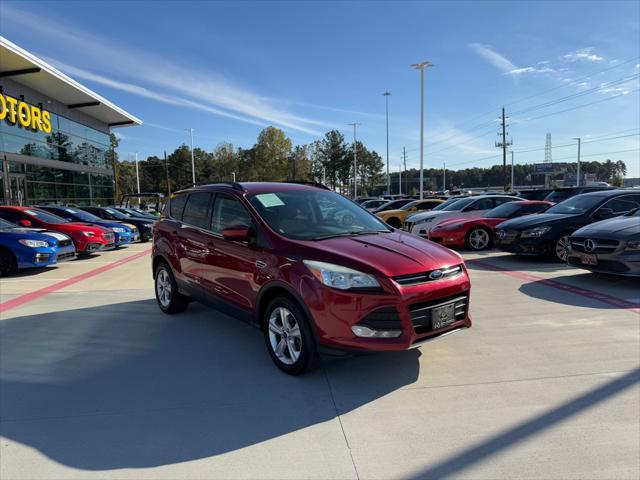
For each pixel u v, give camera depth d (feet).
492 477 8.03
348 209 16.35
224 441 9.43
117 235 49.70
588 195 32.76
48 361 14.16
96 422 10.29
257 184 16.46
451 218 42.39
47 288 26.66
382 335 11.08
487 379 12.09
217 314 19.54
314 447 9.13
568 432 9.42
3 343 16.02
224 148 313.12
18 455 9.02
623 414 10.07
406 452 8.88
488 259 33.45
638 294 20.74
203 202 17.30
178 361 13.97
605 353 13.65
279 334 13.02
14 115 69.72
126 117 104.78
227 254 14.80
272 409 10.77
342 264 11.41
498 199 46.19
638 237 21.26
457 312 12.41
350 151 291.99
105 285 27.32
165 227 19.26
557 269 28.12
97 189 106.11
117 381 12.55
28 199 74.08
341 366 13.26
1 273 31.50
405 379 12.26
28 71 68.49
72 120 93.45
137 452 9.07
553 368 12.67
